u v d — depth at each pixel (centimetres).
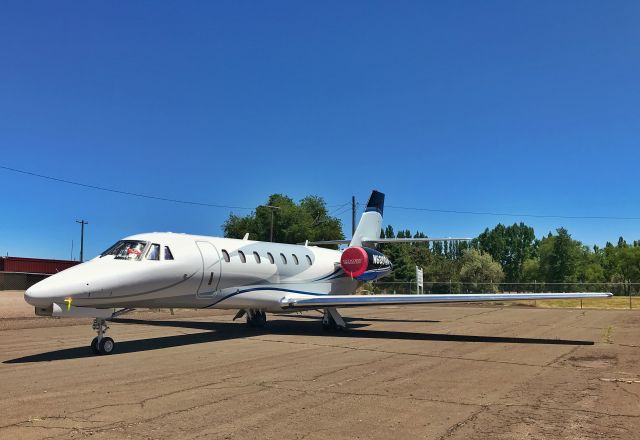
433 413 601
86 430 528
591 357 1055
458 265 7419
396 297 1484
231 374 845
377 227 2234
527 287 4778
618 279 7219
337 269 1941
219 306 1457
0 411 605
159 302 1269
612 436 516
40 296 1005
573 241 7669
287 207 6019
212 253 1395
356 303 1502
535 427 545
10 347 1202
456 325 1866
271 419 571
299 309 1662
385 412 604
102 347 1088
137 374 845
